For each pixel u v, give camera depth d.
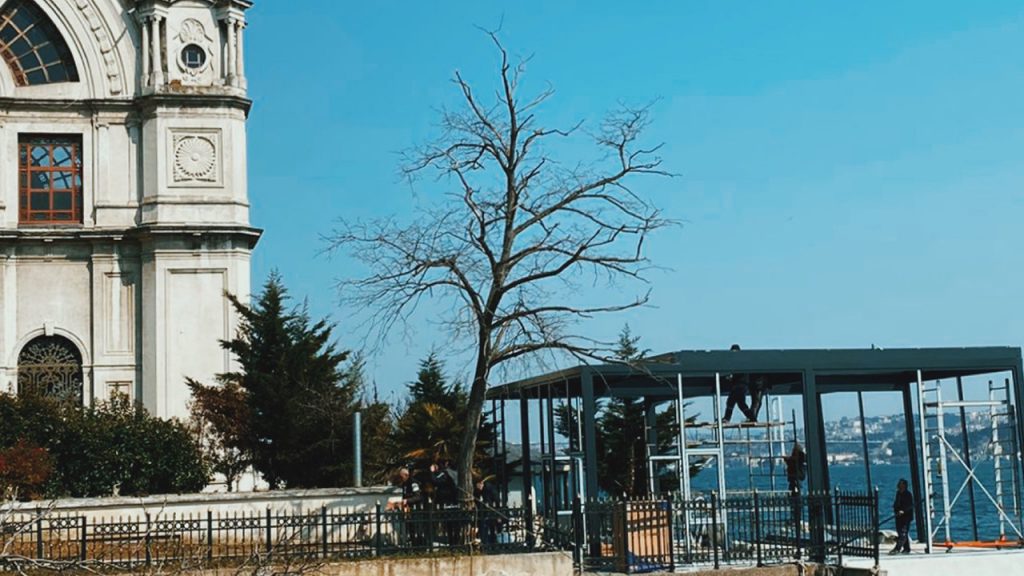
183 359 48.66
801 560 27.84
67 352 49.28
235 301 42.22
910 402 34.56
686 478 30.56
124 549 27.53
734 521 28.44
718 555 28.05
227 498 32.25
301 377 39.69
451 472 33.16
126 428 36.31
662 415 52.78
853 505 28.48
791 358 30.62
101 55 50.12
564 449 41.06
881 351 30.77
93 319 49.09
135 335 49.28
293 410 38.94
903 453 122.25
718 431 30.62
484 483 32.44
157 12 49.72
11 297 48.59
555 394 37.53
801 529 30.61
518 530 28.86
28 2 49.84
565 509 36.44
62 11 49.84
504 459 37.44
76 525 25.80
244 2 50.66
